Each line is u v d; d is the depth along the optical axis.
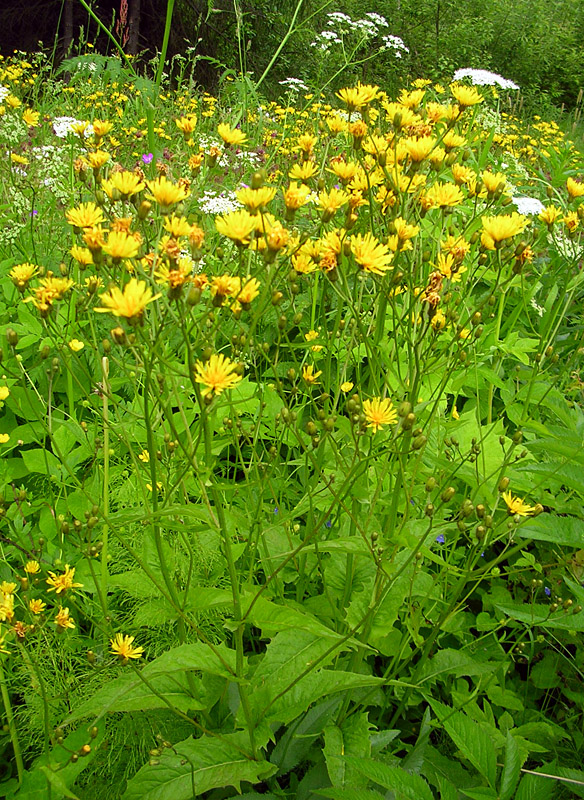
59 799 1.63
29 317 2.83
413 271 1.98
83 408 2.83
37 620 1.70
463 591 2.50
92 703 1.54
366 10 13.62
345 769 1.69
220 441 1.97
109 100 6.90
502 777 1.52
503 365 3.52
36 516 2.57
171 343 2.51
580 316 3.94
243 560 2.30
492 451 2.37
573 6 17.95
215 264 2.56
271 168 5.03
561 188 5.06
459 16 14.46
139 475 1.74
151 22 12.23
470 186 2.46
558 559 2.43
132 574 1.98
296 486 2.74
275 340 3.31
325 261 1.82
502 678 2.17
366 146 2.23
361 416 1.61
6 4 12.65
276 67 11.48
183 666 1.52
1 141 4.09
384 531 2.03
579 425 2.23
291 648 1.77
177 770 1.61
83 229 1.68
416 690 2.07
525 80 15.31
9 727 1.68
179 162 4.11
